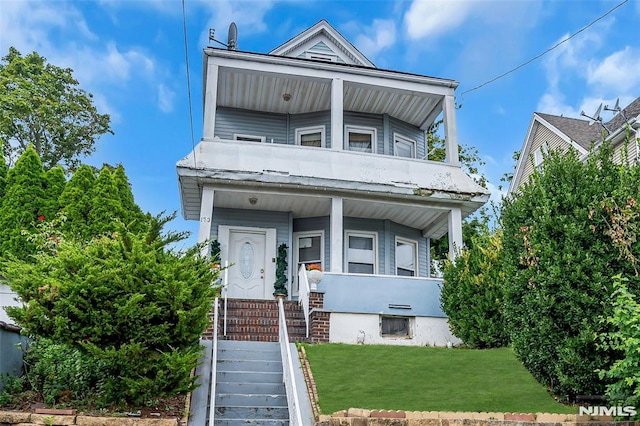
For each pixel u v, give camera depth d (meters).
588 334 8.28
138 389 8.10
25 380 8.91
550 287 8.83
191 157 15.21
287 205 16.95
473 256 13.59
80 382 8.59
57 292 8.10
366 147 19.23
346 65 16.98
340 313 14.13
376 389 9.44
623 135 19.70
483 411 8.48
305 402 9.08
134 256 8.50
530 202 9.80
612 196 8.63
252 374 10.20
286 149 16.33
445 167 17.30
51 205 13.73
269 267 17.09
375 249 18.22
